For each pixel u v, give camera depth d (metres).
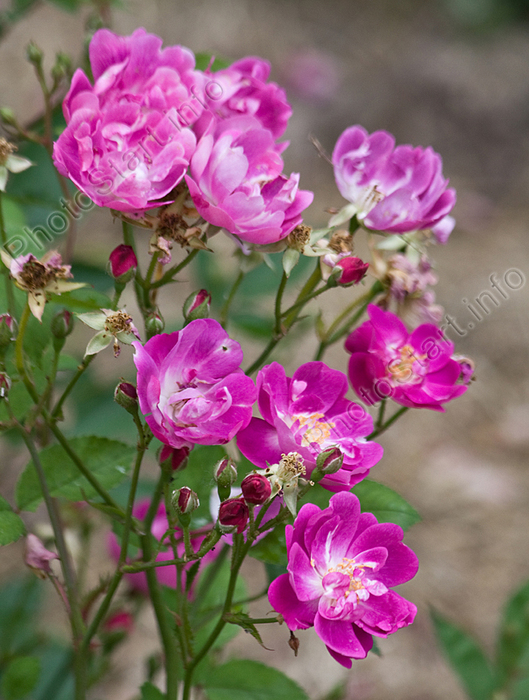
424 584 1.33
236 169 0.61
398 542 0.61
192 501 0.60
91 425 0.82
